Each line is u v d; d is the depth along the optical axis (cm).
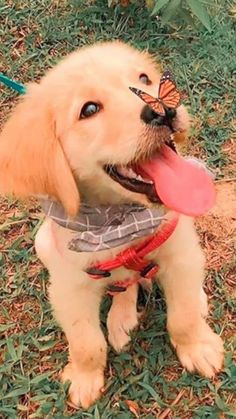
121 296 96
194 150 112
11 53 129
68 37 129
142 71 80
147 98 74
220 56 123
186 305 89
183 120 76
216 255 102
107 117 75
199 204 75
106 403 91
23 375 94
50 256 86
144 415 90
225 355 93
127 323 95
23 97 82
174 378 92
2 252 106
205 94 119
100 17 131
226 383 91
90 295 87
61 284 85
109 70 77
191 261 86
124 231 79
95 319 89
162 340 95
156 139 74
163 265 86
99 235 80
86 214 81
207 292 99
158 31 128
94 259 82
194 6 120
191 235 86
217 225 105
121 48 84
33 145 78
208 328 94
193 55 124
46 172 78
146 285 98
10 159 79
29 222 109
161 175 76
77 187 79
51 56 128
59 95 77
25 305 101
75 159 78
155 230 81
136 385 92
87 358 90
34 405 92
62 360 95
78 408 91
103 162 77
